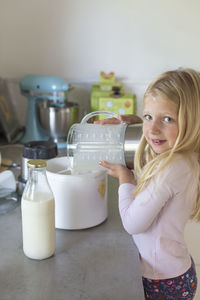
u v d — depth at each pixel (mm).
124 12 2104
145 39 2152
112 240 998
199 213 957
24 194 890
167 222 917
